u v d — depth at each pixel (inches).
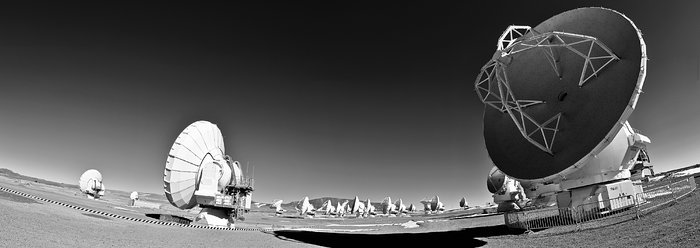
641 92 774.5
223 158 1497.3
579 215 963.3
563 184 1045.2
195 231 993.5
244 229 1277.1
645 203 956.6
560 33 834.8
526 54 1082.1
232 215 1408.7
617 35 858.8
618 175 973.2
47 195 1648.6
